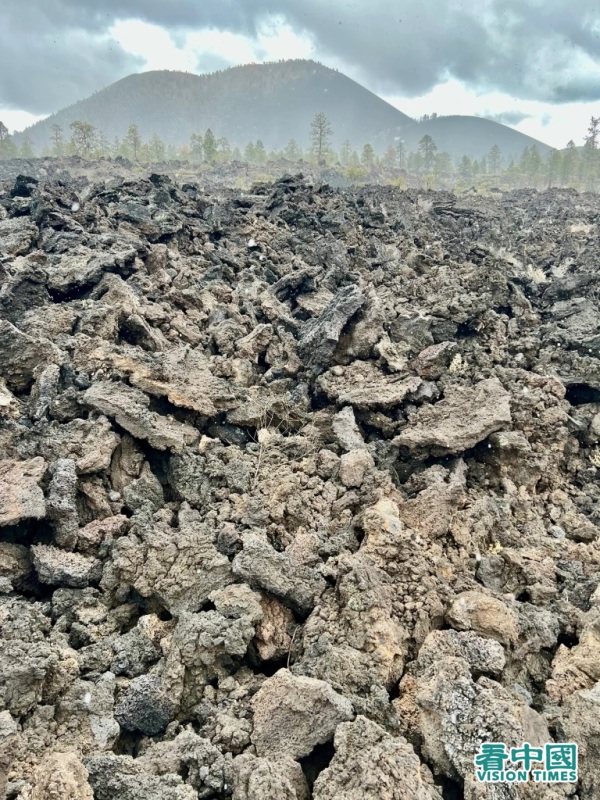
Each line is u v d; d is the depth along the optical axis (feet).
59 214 68.69
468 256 81.05
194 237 76.54
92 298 50.83
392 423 41.32
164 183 102.32
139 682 22.76
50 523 29.27
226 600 25.34
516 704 21.31
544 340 53.36
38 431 33.78
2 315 47.21
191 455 35.09
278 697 21.44
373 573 26.23
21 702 21.13
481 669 23.06
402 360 47.88
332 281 64.64
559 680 24.03
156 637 25.39
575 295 65.92
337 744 19.61
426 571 27.27
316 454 36.96
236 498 32.81
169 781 19.10
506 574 30.22
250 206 99.66
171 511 32.63
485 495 36.70
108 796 18.89
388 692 23.32
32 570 28.48
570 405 45.44
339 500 32.94
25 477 30.01
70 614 26.48
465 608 25.76
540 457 38.75
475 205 179.11
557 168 432.25
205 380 40.75
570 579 29.73
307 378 47.57
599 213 166.91
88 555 29.32
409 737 21.53
